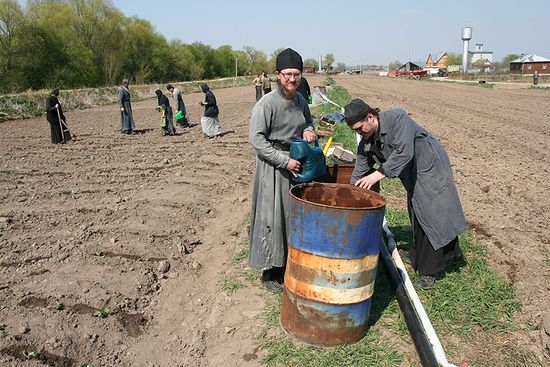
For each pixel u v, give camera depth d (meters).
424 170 4.39
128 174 9.89
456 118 19.42
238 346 4.09
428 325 3.96
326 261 3.71
